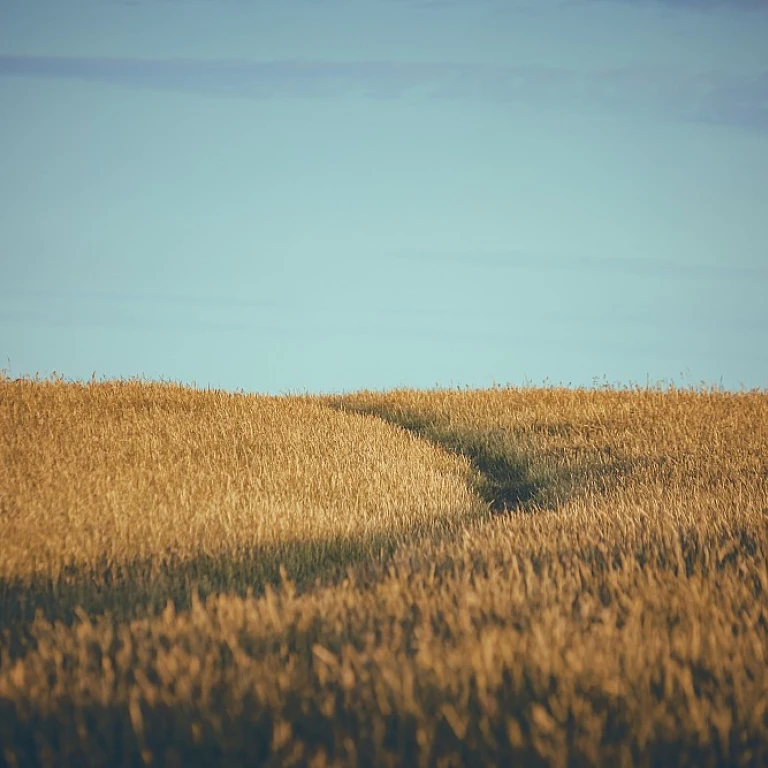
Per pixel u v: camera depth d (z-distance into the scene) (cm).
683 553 3469
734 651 2170
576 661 2002
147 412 8150
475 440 8044
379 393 11262
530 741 1773
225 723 1894
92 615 3128
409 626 2422
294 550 4159
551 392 10175
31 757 1919
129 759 1861
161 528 4234
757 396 9431
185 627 2408
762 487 5275
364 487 5681
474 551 3575
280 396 10369
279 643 2316
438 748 1798
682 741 1798
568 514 4541
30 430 6988
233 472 5916
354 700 1950
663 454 6800
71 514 4381
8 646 2638
